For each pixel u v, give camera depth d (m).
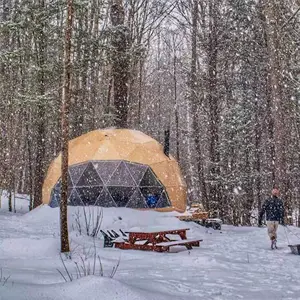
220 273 7.87
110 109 22.66
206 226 19.83
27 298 4.61
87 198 19.38
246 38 26.78
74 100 20.98
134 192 19.20
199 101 28.61
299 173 27.05
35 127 21.72
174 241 11.94
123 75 22.70
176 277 7.24
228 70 31.44
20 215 20.47
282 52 22.52
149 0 32.44
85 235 13.52
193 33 29.56
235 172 26.78
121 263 8.72
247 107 27.56
